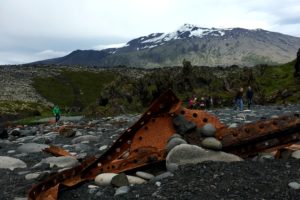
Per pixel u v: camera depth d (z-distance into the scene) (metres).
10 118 65.19
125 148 7.16
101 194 6.17
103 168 6.96
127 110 45.34
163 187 5.87
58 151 10.38
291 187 5.42
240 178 5.86
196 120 7.36
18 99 119.19
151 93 47.72
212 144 6.84
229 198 5.23
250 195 5.27
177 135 7.16
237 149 7.03
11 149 14.50
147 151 6.98
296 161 6.59
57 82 147.62
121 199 5.74
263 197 5.18
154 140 7.19
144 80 49.09
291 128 6.72
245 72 51.88
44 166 9.34
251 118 20.83
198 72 51.75
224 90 50.56
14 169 9.38
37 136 19.33
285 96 45.09
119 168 6.95
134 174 6.96
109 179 6.59
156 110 7.30
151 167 7.04
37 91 133.88
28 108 93.50
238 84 50.66
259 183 5.63
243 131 7.01
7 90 126.88
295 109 28.30
